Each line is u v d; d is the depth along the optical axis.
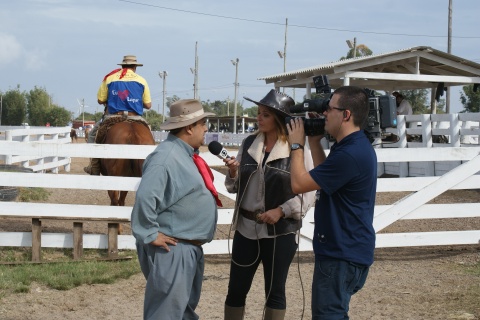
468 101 47.72
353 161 4.04
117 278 7.41
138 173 9.04
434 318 6.13
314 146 4.61
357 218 4.09
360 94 4.16
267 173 4.95
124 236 8.30
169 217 4.41
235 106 55.78
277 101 5.01
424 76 18.53
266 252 4.99
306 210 5.02
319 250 4.14
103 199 13.08
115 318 6.14
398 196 13.82
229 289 5.14
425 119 15.66
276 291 4.96
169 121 4.48
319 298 4.11
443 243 8.69
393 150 8.54
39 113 101.25
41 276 7.20
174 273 4.38
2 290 6.83
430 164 15.32
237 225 5.09
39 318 6.09
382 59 18.42
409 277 7.66
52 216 8.09
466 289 7.05
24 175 8.02
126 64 9.96
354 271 4.09
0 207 8.04
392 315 6.24
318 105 4.39
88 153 8.19
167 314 4.40
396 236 8.56
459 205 8.61
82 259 7.99
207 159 8.34
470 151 8.64
